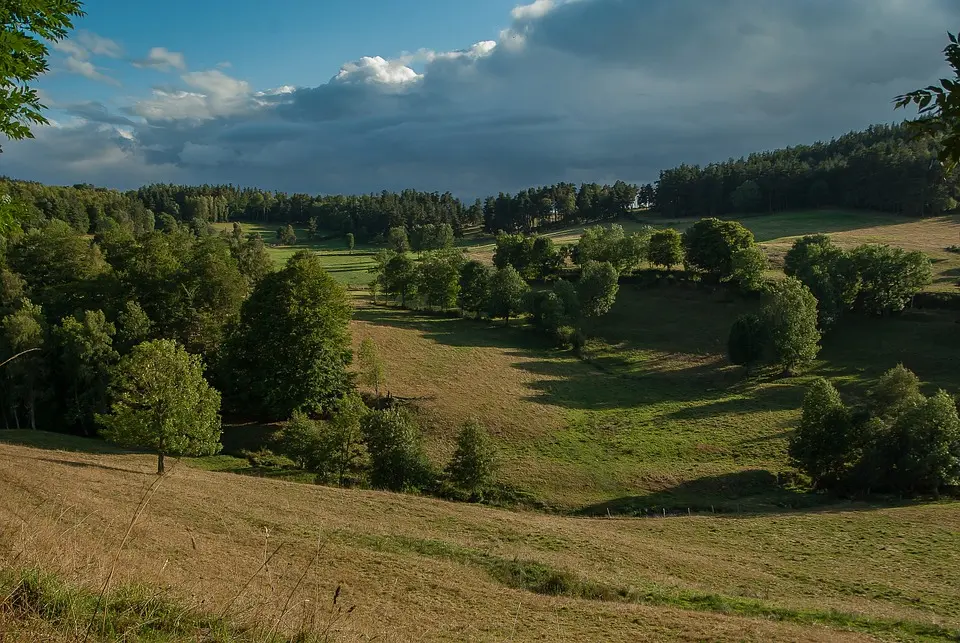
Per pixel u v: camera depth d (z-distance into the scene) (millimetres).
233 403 49281
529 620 14703
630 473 43125
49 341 49062
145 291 56500
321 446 38281
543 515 33875
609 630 14516
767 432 50250
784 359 62781
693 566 23766
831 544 29562
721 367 67125
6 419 47625
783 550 28359
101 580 7449
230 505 24109
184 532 18016
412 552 20766
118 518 17500
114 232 74125
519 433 48875
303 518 23797
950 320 70188
